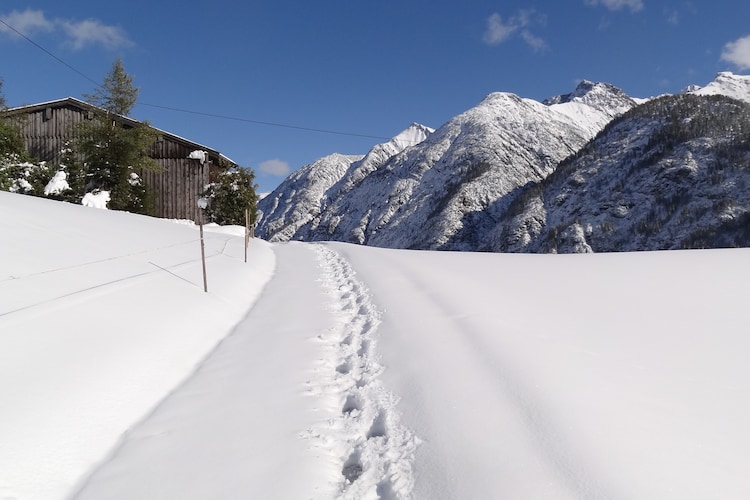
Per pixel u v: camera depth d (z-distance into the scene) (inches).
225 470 122.9
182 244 496.4
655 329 199.6
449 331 214.5
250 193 1135.6
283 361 205.3
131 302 243.9
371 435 144.8
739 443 110.7
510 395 145.1
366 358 204.1
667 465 103.7
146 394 170.6
